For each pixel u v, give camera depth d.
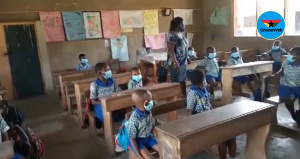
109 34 6.77
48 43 6.07
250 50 6.34
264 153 1.89
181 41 3.63
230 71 3.81
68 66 6.34
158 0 7.44
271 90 4.02
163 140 1.50
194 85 2.34
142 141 2.06
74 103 4.43
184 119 1.62
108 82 3.13
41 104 5.11
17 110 2.54
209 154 2.49
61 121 3.96
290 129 2.81
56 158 2.71
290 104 3.04
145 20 7.26
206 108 2.33
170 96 2.91
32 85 5.85
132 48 7.18
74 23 6.30
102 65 3.08
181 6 7.83
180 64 3.69
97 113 3.10
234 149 2.33
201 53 8.24
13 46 5.54
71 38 6.29
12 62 5.56
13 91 5.62
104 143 3.02
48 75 5.98
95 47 6.64
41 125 3.83
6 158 1.46
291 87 2.98
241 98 4.42
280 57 5.10
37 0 5.88
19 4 5.69
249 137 1.98
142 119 2.00
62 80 4.35
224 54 5.89
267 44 6.34
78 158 2.69
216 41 7.84
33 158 2.24
